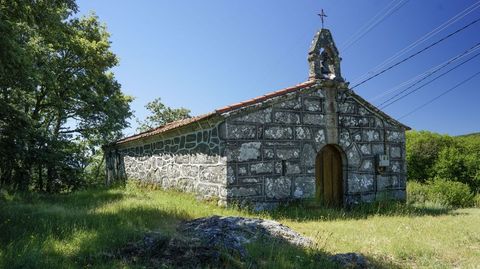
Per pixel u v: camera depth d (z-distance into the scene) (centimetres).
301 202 1073
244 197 988
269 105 1045
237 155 988
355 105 1219
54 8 1072
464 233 736
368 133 1240
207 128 1054
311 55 1182
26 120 1241
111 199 1087
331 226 820
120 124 2323
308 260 504
